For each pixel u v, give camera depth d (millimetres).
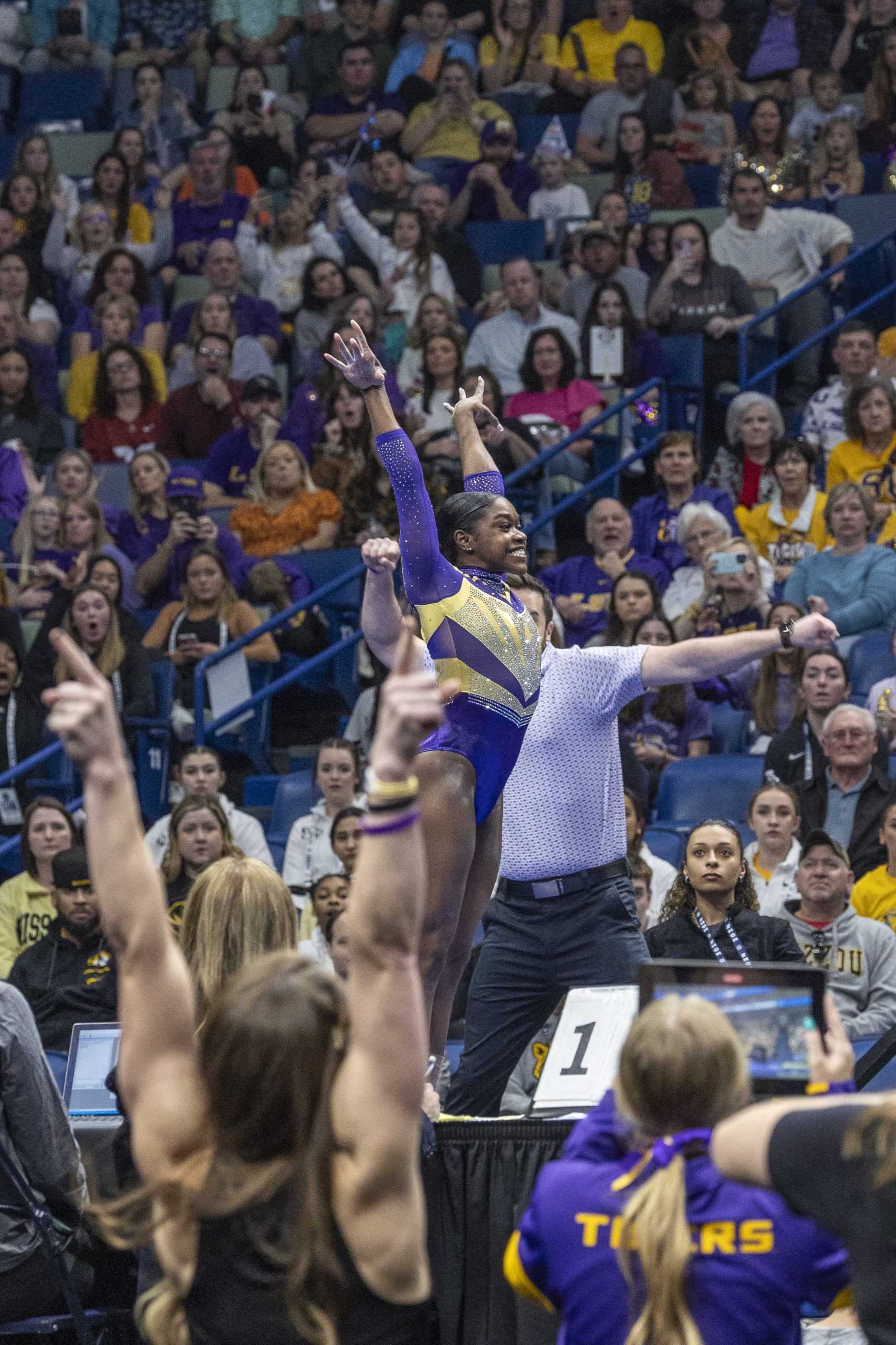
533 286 25547
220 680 20047
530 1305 8609
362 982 5398
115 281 27859
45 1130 10070
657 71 31344
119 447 25500
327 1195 5402
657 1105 5848
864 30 30359
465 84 30625
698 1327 5719
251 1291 5543
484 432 12039
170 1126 5543
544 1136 8703
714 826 12844
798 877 14000
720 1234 5777
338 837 16297
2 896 16984
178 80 33312
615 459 24203
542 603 10406
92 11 34656
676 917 12891
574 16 32344
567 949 10352
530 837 10336
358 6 32406
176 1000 5617
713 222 27703
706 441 25172
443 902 8617
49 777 20234
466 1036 10703
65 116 33281
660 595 19609
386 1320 5684
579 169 30094
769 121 27891
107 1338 10992
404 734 5305
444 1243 8797
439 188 28797
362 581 21609
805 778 16578
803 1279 5750
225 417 25359
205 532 22062
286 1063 5379
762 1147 5293
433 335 24359
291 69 32844
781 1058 6707
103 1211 5754
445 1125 8852
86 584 20484
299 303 27844
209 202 29594
